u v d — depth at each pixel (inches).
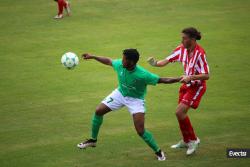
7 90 1668.3
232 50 2076.8
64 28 2497.5
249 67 1859.0
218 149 1189.1
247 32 2336.4
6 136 1296.8
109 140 1262.3
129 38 2297.0
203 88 1127.0
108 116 1435.8
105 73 1845.5
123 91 1104.8
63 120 1409.9
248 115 1411.2
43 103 1550.2
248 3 2920.8
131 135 1295.5
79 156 1165.7
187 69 1130.7
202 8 2847.0
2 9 2903.5
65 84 1727.4
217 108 1472.7
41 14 2795.3
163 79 1069.1
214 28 2425.0
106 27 2509.8
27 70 1882.4
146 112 1461.6
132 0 3095.5
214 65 1894.7
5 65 1942.7
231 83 1694.1
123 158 1149.7
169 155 1162.6
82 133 1311.5
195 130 1311.5
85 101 1566.2
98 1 3080.7
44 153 1187.3
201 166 1094.4
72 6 2970.0
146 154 1172.5
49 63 1966.0
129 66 1058.7
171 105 1517.0
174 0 3073.3
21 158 1159.0
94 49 2134.6
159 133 1304.1
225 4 2918.3
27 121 1405.0
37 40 2293.3
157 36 2319.1
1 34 2401.6
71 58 1254.9
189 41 1098.7
